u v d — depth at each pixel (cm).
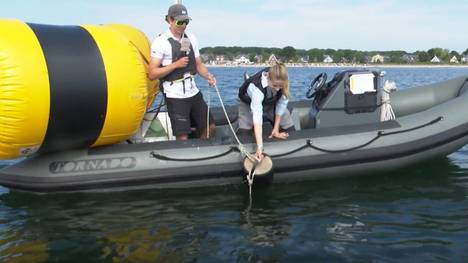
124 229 377
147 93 440
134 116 427
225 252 337
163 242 354
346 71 545
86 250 342
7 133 381
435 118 510
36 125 385
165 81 470
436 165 546
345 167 484
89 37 411
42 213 411
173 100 471
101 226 383
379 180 492
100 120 411
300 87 1828
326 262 321
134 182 452
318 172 482
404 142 491
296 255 331
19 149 401
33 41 382
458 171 526
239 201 438
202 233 369
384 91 547
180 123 476
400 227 375
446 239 352
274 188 472
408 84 2088
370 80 535
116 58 410
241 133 494
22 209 421
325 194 454
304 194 454
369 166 490
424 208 416
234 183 473
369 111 543
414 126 502
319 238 358
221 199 443
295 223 386
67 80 386
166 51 457
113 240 357
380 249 338
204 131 497
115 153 456
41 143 407
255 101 445
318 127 536
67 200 439
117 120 419
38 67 375
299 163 472
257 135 447
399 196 447
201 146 468
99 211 414
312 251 337
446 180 494
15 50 370
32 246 348
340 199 440
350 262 321
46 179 444
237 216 403
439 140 499
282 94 455
